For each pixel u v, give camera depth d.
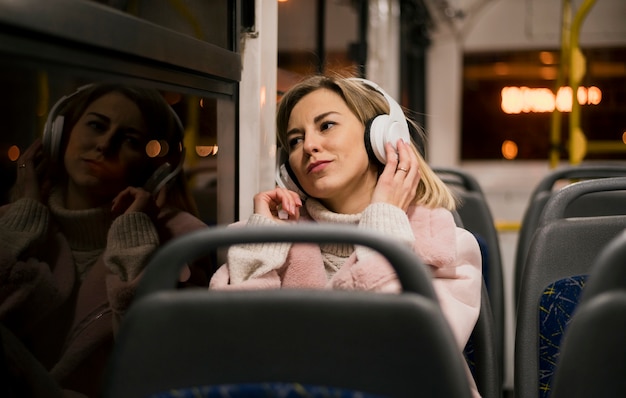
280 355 0.76
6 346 1.14
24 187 1.24
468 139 4.68
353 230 0.76
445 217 1.47
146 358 0.75
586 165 2.41
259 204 1.48
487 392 1.57
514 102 4.59
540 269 1.54
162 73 1.19
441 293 1.37
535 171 4.55
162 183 1.46
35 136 1.24
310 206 1.50
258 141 1.69
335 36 3.14
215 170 1.63
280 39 2.05
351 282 1.22
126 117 1.37
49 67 0.87
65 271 1.31
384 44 3.94
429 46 4.67
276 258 1.38
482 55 4.64
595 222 1.55
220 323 0.75
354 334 0.74
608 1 4.29
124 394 0.75
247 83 1.67
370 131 1.42
